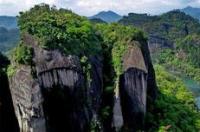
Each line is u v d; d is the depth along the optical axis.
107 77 84.00
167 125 89.31
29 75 70.19
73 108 75.75
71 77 74.12
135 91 84.56
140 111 85.44
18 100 72.12
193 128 99.25
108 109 80.75
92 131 75.75
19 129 74.62
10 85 74.25
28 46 73.12
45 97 72.00
